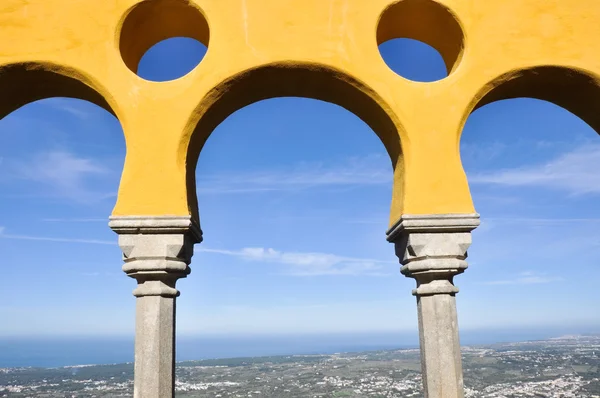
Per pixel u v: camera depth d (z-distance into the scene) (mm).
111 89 4215
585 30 4582
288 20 4391
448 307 4113
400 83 4367
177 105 4203
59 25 4297
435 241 4152
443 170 4273
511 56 4484
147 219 3986
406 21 4762
